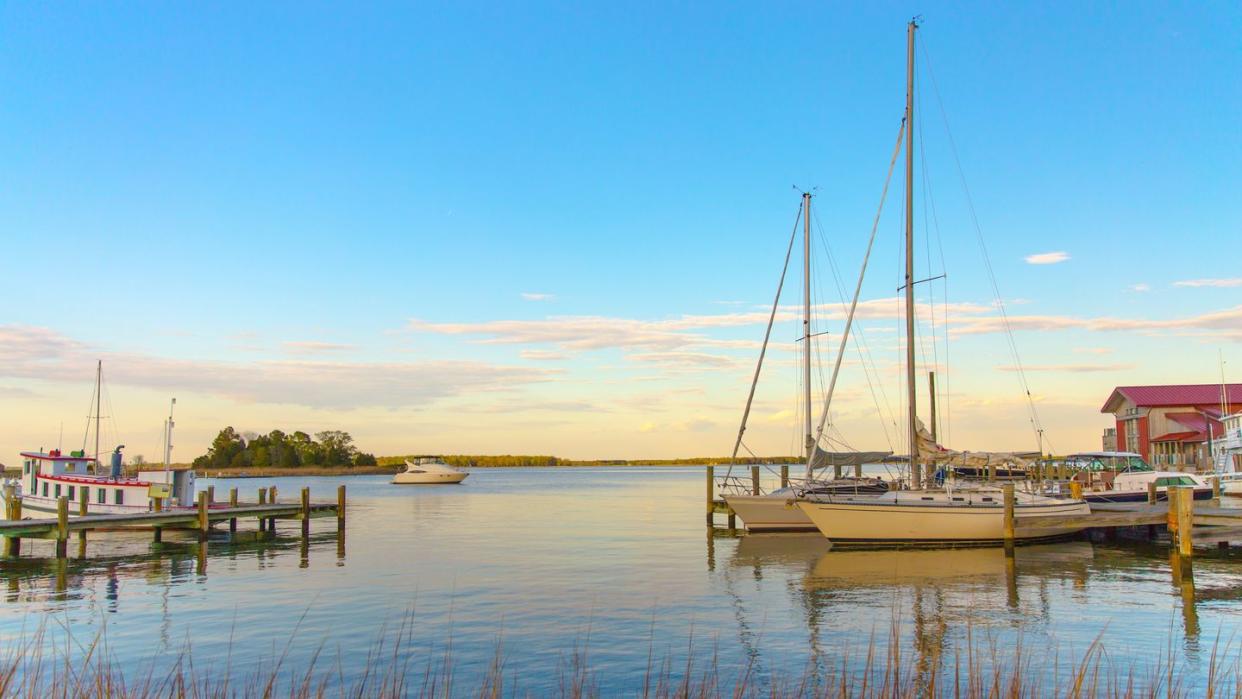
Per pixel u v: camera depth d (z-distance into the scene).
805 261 42.88
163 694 13.43
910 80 34.09
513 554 31.06
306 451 173.00
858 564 27.17
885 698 12.48
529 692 13.72
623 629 18.08
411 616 19.38
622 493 88.81
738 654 15.99
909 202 33.69
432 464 121.81
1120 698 12.71
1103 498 39.00
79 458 42.69
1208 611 19.50
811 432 41.84
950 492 31.50
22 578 25.77
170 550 33.16
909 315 33.28
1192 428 64.38
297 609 20.30
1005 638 17.02
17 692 13.00
